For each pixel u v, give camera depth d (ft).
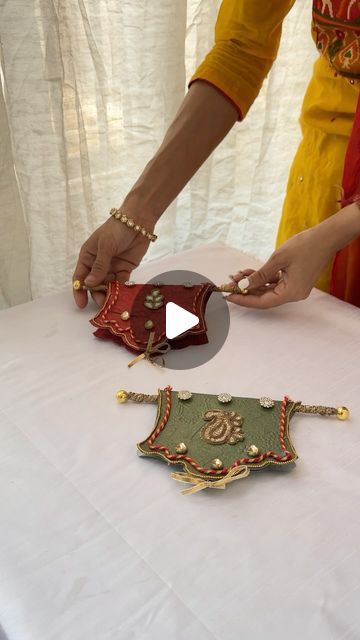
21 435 2.07
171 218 5.32
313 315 2.79
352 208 2.67
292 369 2.43
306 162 3.43
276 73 5.18
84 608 1.54
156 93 4.61
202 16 4.70
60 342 2.55
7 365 2.40
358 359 2.50
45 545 1.70
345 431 2.12
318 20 2.95
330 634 1.49
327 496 1.87
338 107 3.15
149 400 2.20
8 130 3.92
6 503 1.82
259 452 1.96
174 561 1.66
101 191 4.73
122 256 2.95
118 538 1.72
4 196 4.05
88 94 4.32
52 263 4.54
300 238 2.69
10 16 3.65
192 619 1.52
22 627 1.50
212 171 5.52
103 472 1.93
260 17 2.88
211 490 1.88
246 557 1.68
